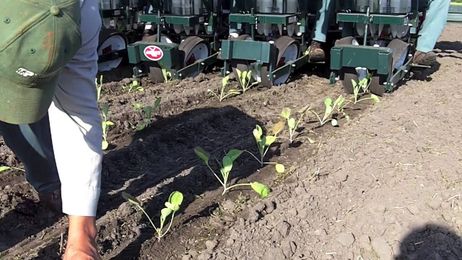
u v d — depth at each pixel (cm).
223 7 756
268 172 429
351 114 568
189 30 731
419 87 670
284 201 373
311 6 693
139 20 738
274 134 471
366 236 328
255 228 338
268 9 657
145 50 679
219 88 657
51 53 196
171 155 465
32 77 199
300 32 686
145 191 394
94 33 241
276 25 688
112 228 339
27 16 193
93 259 250
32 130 322
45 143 332
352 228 341
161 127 521
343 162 434
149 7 757
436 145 462
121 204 370
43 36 194
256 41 652
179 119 546
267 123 544
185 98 603
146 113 520
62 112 248
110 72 755
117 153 447
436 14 670
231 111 569
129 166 440
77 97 246
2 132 324
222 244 328
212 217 360
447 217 350
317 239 331
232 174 425
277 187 398
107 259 313
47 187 353
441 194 374
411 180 393
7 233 343
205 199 385
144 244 328
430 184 388
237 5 679
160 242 332
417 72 725
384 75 616
